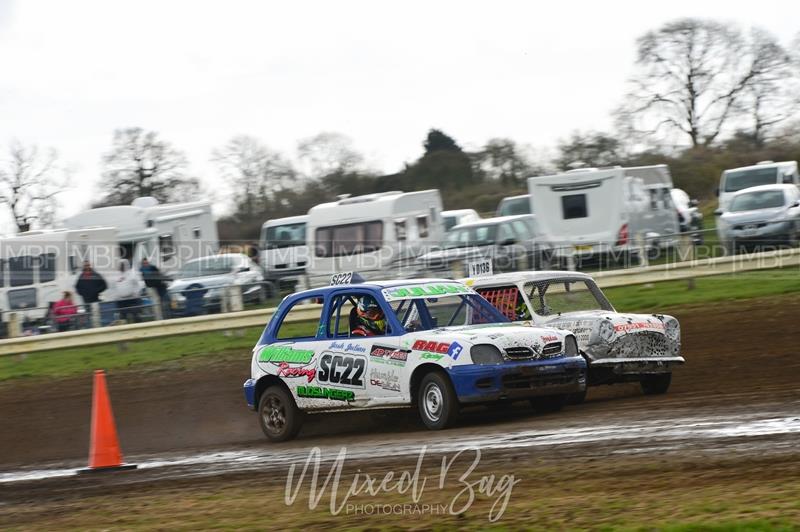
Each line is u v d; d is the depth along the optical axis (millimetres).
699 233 38688
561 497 10930
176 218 50031
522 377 16953
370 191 88500
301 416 19047
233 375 29234
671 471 11680
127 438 22984
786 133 95938
